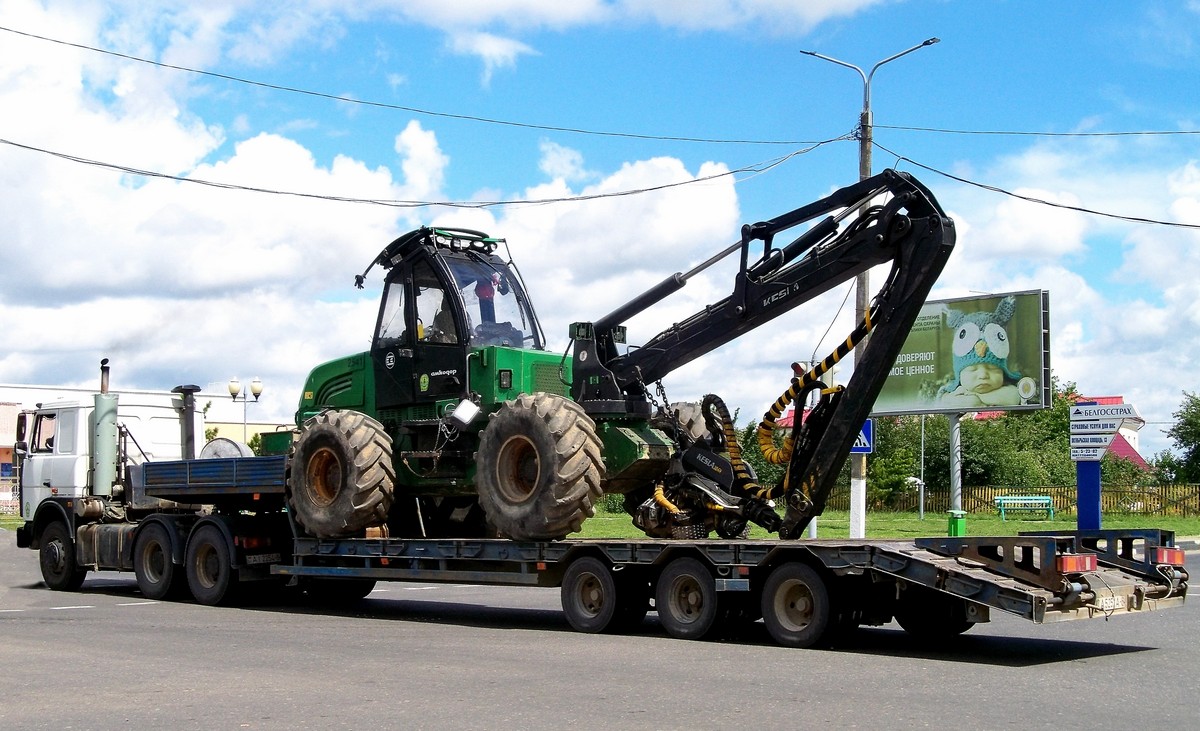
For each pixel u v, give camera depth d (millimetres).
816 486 11469
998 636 11094
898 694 7680
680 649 9914
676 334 12609
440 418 13203
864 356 11344
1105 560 10773
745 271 12164
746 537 12945
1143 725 6719
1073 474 52719
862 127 21109
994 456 46000
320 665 9109
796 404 11844
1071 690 7855
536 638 10797
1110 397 67938
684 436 13117
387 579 13016
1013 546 9383
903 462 42906
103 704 7547
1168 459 58625
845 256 11484
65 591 17078
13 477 18750
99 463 17188
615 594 11078
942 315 30406
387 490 13195
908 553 9516
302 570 13914
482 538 13430
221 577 14672
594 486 11703
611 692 7781
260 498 15047
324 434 13438
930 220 11055
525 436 11891
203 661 9391
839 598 9891
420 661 9273
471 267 13633
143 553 15930
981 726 6664
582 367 13023
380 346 14031
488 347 12906
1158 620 12461
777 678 8328
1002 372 29406
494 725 6770
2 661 9469
